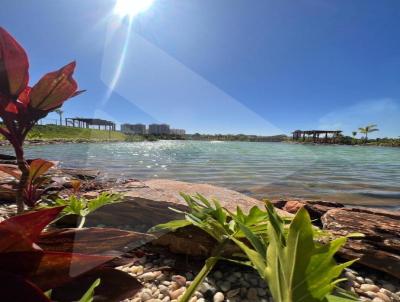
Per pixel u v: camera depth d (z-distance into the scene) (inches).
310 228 29.6
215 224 55.2
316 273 27.7
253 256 35.2
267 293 57.5
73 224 65.7
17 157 29.6
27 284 21.4
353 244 74.0
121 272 34.7
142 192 75.3
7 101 24.8
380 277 68.6
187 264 67.0
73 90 26.2
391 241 75.6
